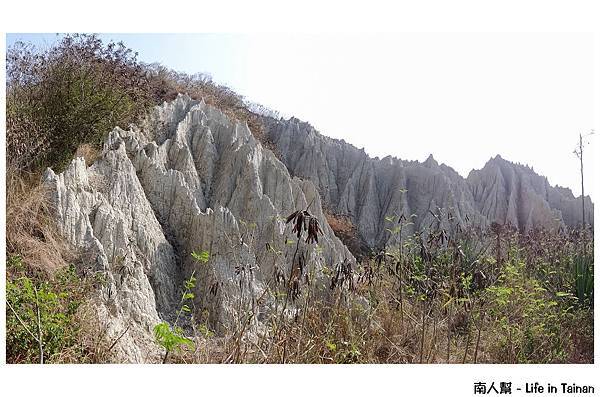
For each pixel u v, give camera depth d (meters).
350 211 16.73
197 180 9.96
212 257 7.87
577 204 18.16
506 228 13.80
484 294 6.83
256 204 9.36
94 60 9.43
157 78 14.09
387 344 6.36
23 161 7.51
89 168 7.80
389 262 7.77
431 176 17.19
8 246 5.89
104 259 6.61
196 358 5.27
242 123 13.37
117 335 5.62
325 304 6.73
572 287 8.49
